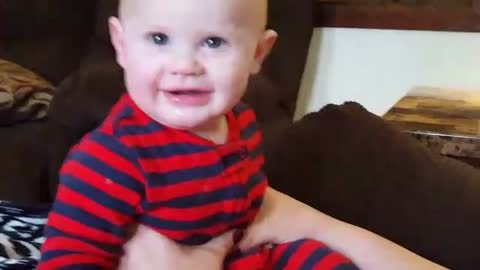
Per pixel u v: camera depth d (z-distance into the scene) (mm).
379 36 2469
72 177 964
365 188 1356
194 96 954
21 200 1877
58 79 2377
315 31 2496
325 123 1433
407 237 1322
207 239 1047
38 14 2408
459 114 2062
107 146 966
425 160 1387
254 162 1096
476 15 2387
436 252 1309
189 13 919
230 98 974
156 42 943
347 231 1184
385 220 1333
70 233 954
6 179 1887
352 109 1460
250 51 982
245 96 1887
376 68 2498
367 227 1333
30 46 2398
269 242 1150
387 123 1447
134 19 952
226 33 944
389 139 1408
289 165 1375
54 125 1780
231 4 937
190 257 1029
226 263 1089
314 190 1359
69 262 947
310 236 1175
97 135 980
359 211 1342
